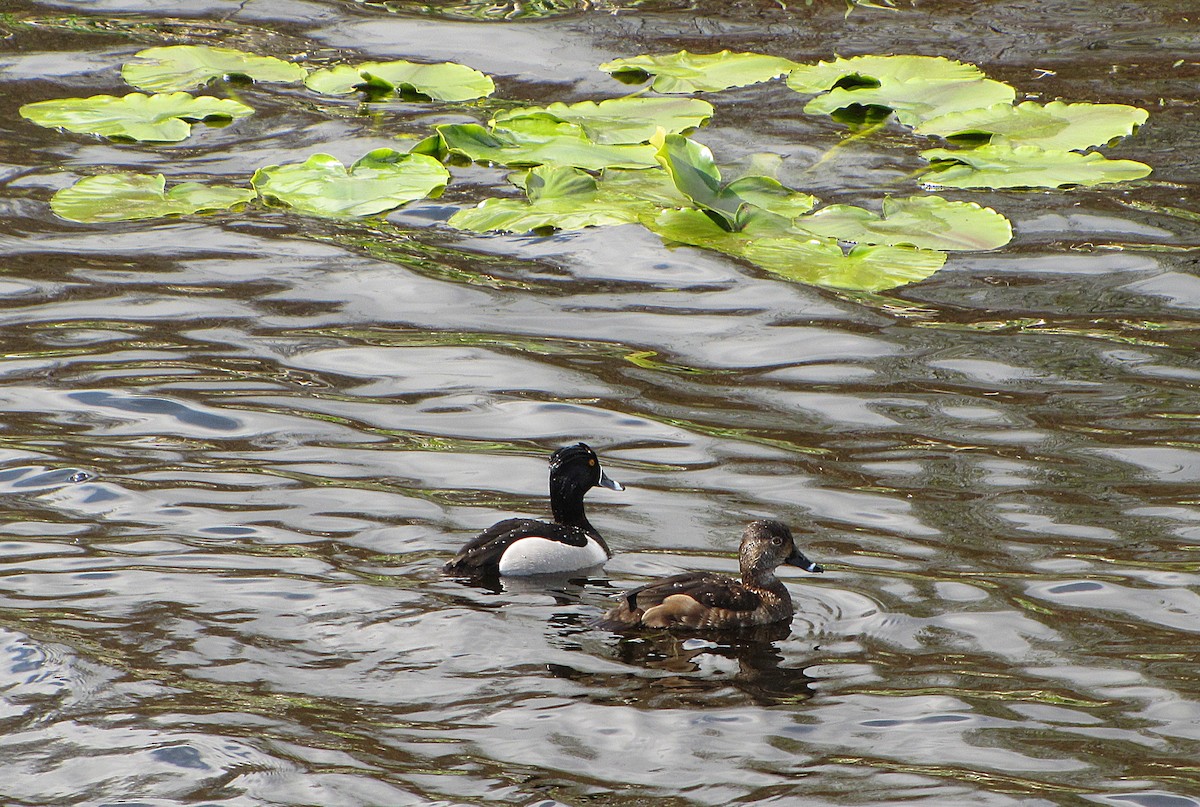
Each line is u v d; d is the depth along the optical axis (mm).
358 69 22812
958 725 9492
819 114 21484
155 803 8523
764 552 11016
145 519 12000
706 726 9461
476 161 20609
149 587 10930
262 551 11547
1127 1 25453
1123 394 14680
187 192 18938
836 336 15977
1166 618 10883
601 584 11383
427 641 10391
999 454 13539
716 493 12875
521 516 12305
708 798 8703
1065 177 19047
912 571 11602
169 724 9258
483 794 8680
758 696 9828
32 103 21547
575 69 22984
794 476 13156
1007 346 15688
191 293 16688
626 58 23297
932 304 16688
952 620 10867
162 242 17953
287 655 10141
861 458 13484
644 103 21594
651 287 17078
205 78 22438
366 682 9859
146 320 16016
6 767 8805
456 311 16453
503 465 13227
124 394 14328
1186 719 9562
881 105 21328
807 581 11469
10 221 18250
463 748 9148
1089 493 12836
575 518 12109
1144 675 10102
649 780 8875
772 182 19094
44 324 15828
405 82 22062
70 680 9703
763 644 10516
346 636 10398
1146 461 13398
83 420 13812
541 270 17531
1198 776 8961
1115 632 10695
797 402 14578
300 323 16078
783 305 16672
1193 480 13031
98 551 11445
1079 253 17734
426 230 18547
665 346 15750
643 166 19906
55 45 23672
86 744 9039
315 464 13102
